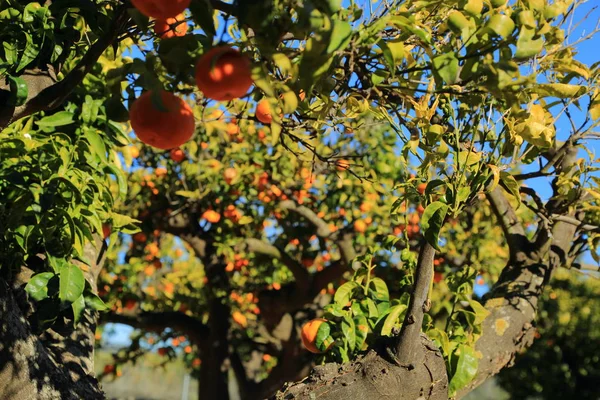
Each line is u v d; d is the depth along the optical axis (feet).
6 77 7.73
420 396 8.27
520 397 44.98
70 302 8.60
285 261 24.64
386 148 23.43
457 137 7.52
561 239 12.60
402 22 5.76
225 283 25.88
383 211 23.61
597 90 9.32
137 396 76.74
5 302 7.55
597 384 44.14
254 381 29.55
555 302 44.29
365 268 10.62
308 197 24.63
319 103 8.06
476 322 10.24
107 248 11.09
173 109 5.43
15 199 8.73
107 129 7.11
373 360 8.23
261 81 5.21
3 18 8.99
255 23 5.24
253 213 24.32
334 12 5.23
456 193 7.28
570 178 10.45
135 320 26.86
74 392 8.29
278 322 25.99
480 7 6.06
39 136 9.82
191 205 24.11
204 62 5.20
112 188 15.29
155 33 6.70
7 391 7.46
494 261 25.71
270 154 22.85
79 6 8.20
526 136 7.47
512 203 12.55
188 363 38.19
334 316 10.22
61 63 9.71
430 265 7.86
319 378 8.29
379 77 6.21
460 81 5.89
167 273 30.94
